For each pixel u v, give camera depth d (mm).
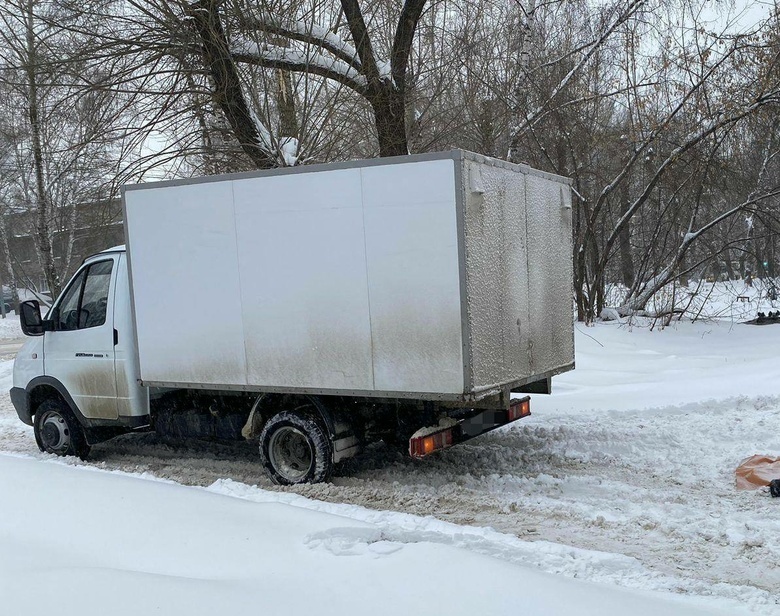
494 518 5816
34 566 4219
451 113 15273
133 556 4418
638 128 19016
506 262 6457
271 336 6680
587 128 19469
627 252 23719
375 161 6066
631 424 8836
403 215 5984
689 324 19047
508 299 6469
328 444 6719
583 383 12094
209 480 7336
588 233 20125
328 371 6406
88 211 14281
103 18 11914
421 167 5895
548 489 6551
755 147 19891
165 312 7273
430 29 14125
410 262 5980
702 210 22312
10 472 6285
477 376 5922
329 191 6301
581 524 5609
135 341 7508
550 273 7355
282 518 5000
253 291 6746
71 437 8438
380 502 6305
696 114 18625
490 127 16328
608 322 19891
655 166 20297
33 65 12094
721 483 6523
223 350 6957
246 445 8992
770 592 4223
